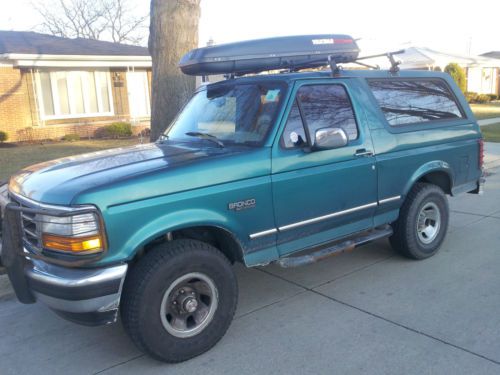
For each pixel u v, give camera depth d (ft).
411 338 12.45
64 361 12.39
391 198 16.20
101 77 65.10
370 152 15.37
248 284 16.51
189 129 15.53
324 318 13.79
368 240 15.84
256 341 12.75
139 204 10.99
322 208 14.26
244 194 12.53
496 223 22.16
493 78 132.98
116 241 10.70
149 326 11.23
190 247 11.80
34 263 11.26
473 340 12.21
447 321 13.25
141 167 11.88
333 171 14.30
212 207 12.03
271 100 13.88
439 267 17.19
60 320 14.66
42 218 10.73
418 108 17.52
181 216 11.53
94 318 10.85
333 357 11.78
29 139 58.49
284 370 11.37
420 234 17.65
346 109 15.16
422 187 17.37
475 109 89.15
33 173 13.01
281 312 14.33
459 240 20.06
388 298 14.88
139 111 69.62
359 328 13.10
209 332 12.15
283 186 13.24
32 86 59.21
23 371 12.01
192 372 11.51
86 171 12.00
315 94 14.40
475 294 14.85
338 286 15.98
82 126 62.64
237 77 15.89
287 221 13.55
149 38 25.95
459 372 10.91
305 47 15.64
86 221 10.36
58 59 58.80
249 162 12.68
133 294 11.14
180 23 24.82
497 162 37.42
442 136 17.84
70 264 10.43
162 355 11.55
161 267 11.25
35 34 70.13
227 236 12.85
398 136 16.28
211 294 12.17
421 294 15.05
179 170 11.69
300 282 16.47
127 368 11.89
